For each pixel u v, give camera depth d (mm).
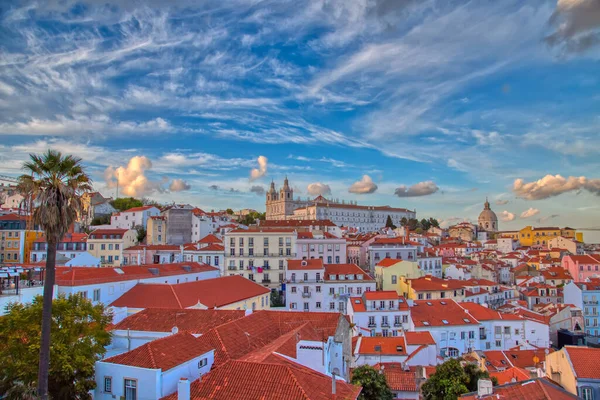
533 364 68562
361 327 88312
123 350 46688
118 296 69750
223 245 143375
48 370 33062
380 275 120750
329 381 30625
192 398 28391
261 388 28281
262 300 88438
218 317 50875
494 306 120500
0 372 34406
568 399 34531
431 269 151625
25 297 52562
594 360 42656
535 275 163125
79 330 38250
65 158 32719
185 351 36156
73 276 64688
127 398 32562
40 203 31016
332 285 111062
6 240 128750
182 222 185000
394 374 61938
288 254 134375
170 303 66688
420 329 85250
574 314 106000
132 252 138750
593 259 144750
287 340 39594
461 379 54125
